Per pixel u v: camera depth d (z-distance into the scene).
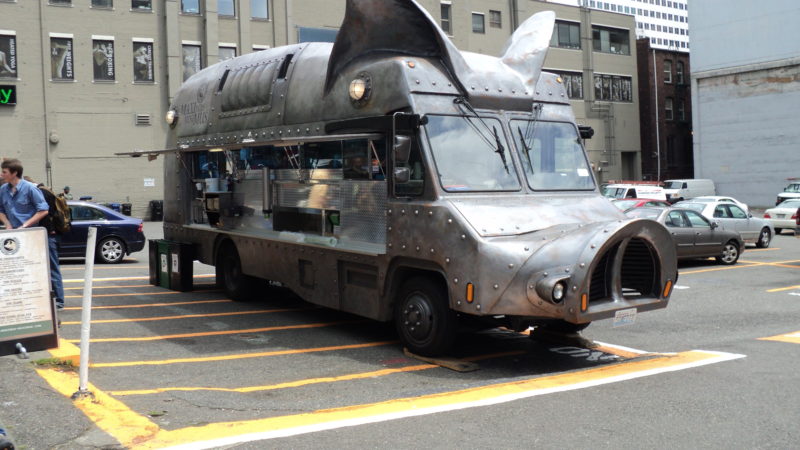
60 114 34.66
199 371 7.13
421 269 7.74
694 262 18.73
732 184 48.22
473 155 7.71
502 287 6.79
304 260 9.46
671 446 4.82
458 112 7.76
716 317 10.65
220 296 12.09
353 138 8.28
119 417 5.11
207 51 37.72
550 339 8.81
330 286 8.95
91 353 7.72
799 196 33.25
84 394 5.47
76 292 12.36
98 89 35.47
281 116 9.91
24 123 33.91
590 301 6.87
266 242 10.21
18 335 5.74
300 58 9.93
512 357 8.01
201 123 12.05
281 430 5.08
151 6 36.62
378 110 8.02
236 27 38.59
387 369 7.36
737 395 6.05
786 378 6.64
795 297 12.61
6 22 33.38
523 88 8.30
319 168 9.11
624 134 54.34
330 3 41.31
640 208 18.12
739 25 47.28
